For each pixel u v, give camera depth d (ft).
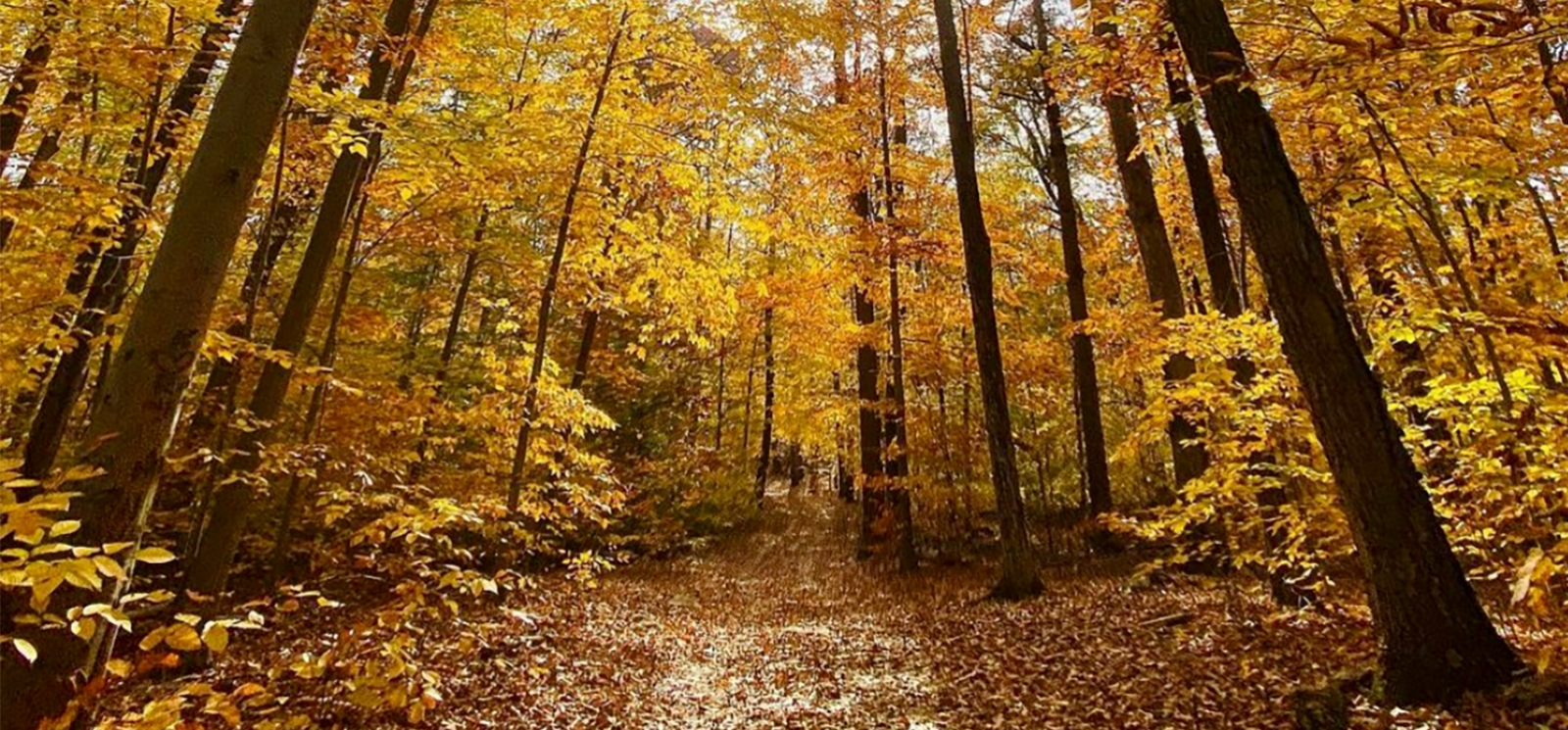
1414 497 14.98
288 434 34.14
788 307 49.65
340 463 21.25
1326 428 15.67
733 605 41.42
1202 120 27.02
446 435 39.17
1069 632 27.04
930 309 50.29
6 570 5.95
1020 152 54.80
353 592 27.63
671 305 36.24
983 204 49.83
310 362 36.81
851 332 49.49
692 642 31.42
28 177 16.76
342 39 19.17
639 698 22.71
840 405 52.08
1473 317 13.52
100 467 7.57
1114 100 35.58
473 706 19.57
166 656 7.80
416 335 50.90
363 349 39.17
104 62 17.07
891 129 56.39
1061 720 18.51
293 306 22.89
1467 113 18.10
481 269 44.24
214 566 21.57
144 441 7.87
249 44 8.80
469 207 31.27
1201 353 22.67
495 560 32.19
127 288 21.39
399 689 10.84
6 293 19.15
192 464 24.66
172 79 18.17
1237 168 16.33
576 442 51.06
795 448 113.91
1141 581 32.65
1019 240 52.85
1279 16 18.28
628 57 32.27
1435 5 8.08
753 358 71.10
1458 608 14.49
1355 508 15.39
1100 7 26.30
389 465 21.94
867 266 47.73
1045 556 48.52
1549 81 12.00
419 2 29.32
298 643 23.44
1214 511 21.52
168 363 8.00
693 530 61.31
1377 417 15.14
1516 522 15.96
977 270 37.63
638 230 32.68
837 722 20.27
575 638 27.76
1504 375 15.69
